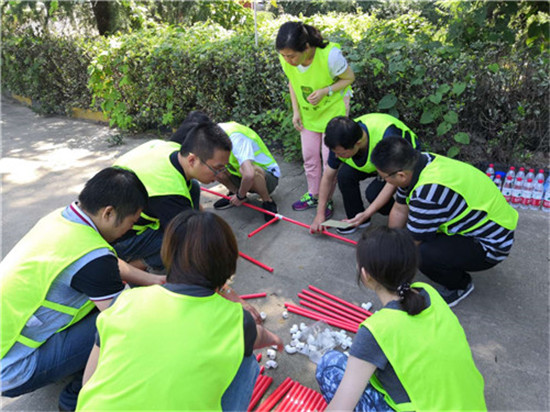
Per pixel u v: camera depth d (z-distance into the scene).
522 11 4.82
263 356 2.51
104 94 6.42
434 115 4.23
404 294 1.59
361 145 3.12
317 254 3.42
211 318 1.48
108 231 2.01
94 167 5.37
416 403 1.50
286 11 11.66
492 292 2.91
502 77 4.04
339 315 2.76
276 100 5.07
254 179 3.66
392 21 5.27
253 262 3.35
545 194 3.84
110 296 1.93
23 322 1.90
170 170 2.68
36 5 7.83
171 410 1.35
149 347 1.40
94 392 1.42
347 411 1.54
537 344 2.49
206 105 5.80
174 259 1.52
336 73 3.46
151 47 5.98
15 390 2.00
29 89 8.27
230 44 5.42
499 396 2.21
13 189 4.81
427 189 2.40
